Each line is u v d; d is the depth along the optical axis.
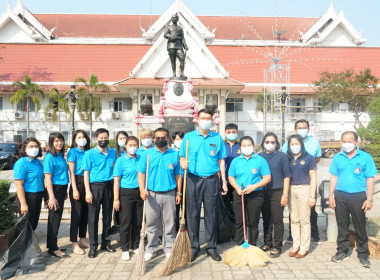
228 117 31.42
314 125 30.09
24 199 5.80
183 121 14.20
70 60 32.84
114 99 31.02
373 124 15.13
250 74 32.31
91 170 6.04
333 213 6.80
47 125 31.03
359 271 5.26
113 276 5.14
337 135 31.70
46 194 6.21
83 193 6.23
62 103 27.64
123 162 5.93
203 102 26.97
